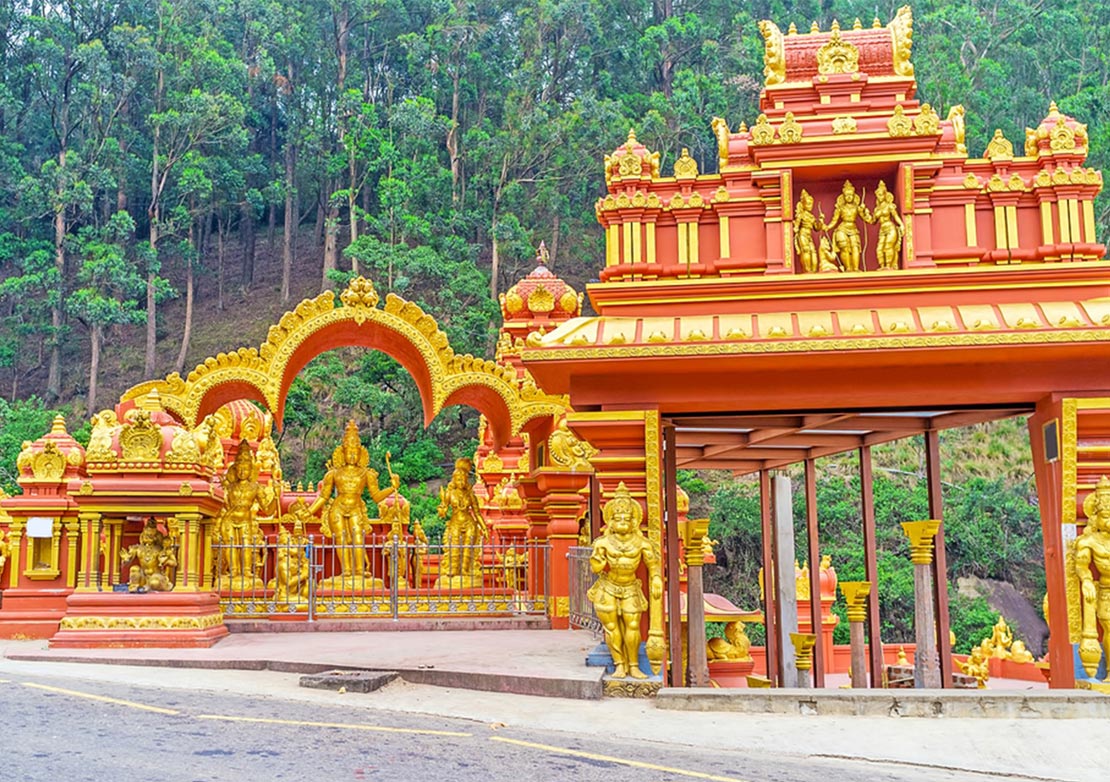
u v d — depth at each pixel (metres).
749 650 17.19
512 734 7.29
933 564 12.34
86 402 52.50
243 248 67.12
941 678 11.90
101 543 12.53
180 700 8.18
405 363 15.35
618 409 9.38
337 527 15.59
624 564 8.98
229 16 62.31
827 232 10.04
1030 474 44.38
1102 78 57.69
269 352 13.44
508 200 54.44
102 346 57.38
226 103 55.19
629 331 9.27
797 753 6.98
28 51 60.38
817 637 13.91
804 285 9.53
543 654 10.62
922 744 7.18
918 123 9.58
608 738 7.29
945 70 52.41
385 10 63.78
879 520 39.16
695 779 6.07
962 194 9.80
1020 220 9.77
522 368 16.92
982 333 8.66
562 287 17.64
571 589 13.37
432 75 60.72
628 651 8.93
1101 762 6.78
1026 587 39.00
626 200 9.97
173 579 11.77
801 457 14.62
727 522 39.47
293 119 62.19
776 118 10.20
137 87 58.91
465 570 16.42
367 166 56.50
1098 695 8.01
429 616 14.10
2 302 58.19
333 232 55.06
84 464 13.63
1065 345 8.60
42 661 10.41
